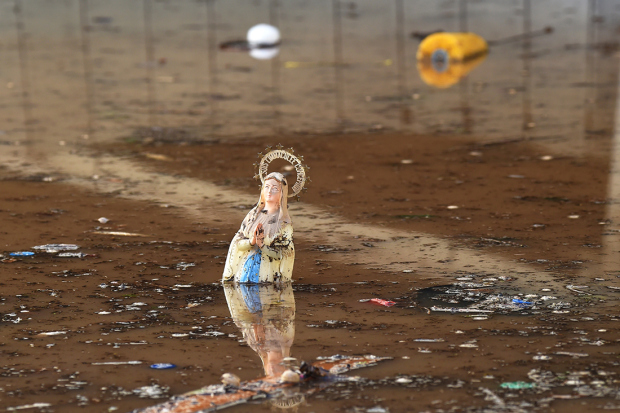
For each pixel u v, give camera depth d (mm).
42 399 7512
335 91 29281
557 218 13648
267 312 9695
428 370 8023
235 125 23250
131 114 25109
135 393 7617
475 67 34562
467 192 15547
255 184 16438
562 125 22625
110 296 10242
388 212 14227
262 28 41469
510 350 8469
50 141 21156
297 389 7656
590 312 9523
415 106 26250
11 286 10570
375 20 51406
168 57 37812
